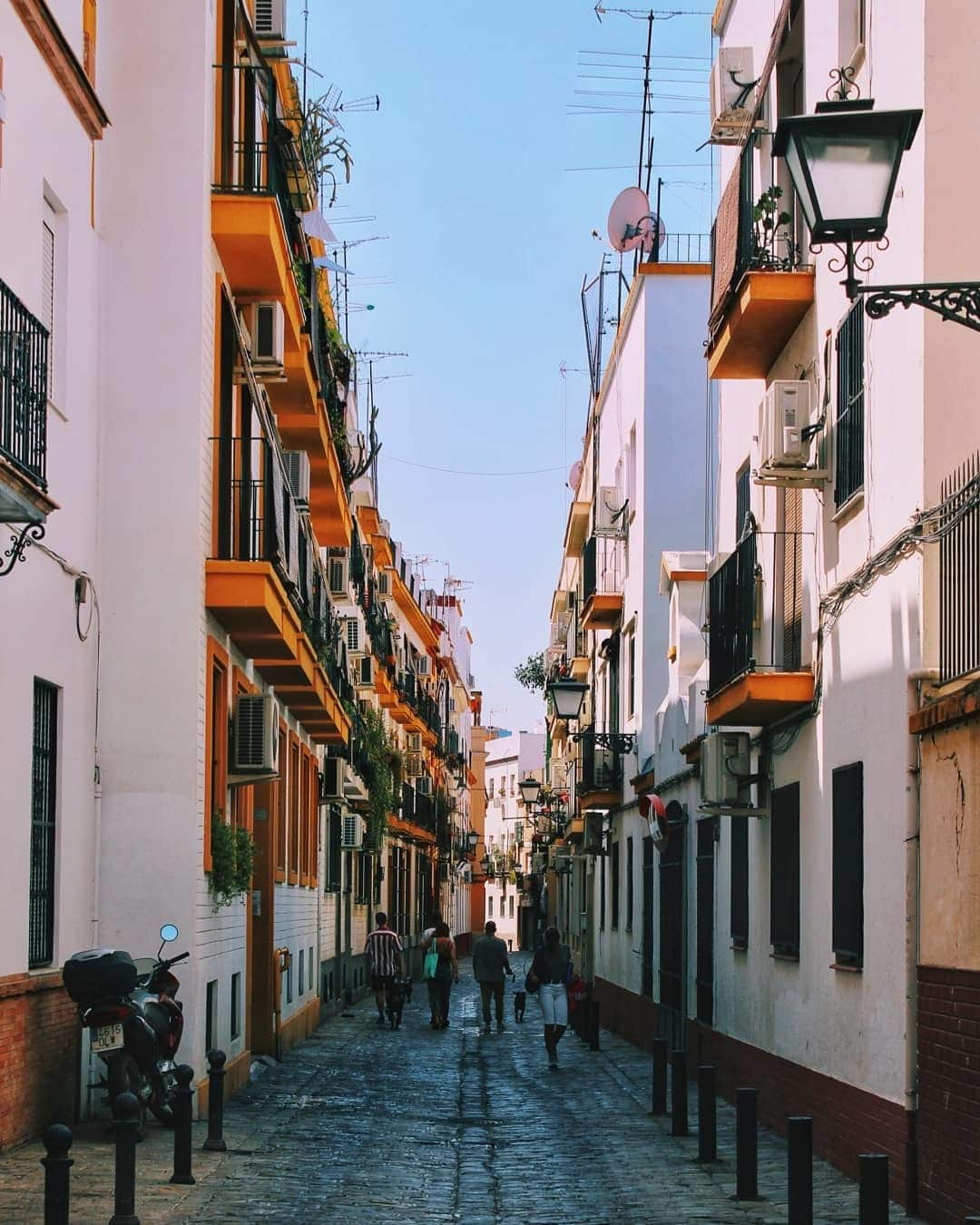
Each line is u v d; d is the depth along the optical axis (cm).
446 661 7744
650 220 3072
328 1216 1062
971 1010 980
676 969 2300
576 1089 2006
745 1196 1162
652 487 2898
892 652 1173
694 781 2162
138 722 1476
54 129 1312
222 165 1636
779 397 1406
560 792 5047
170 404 1501
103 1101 1384
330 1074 2106
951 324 1123
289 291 1741
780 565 1608
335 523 2736
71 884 1373
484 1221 1084
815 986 1406
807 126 791
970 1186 973
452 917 8238
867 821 1229
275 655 1869
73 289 1384
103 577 1484
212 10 1577
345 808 3650
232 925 1775
